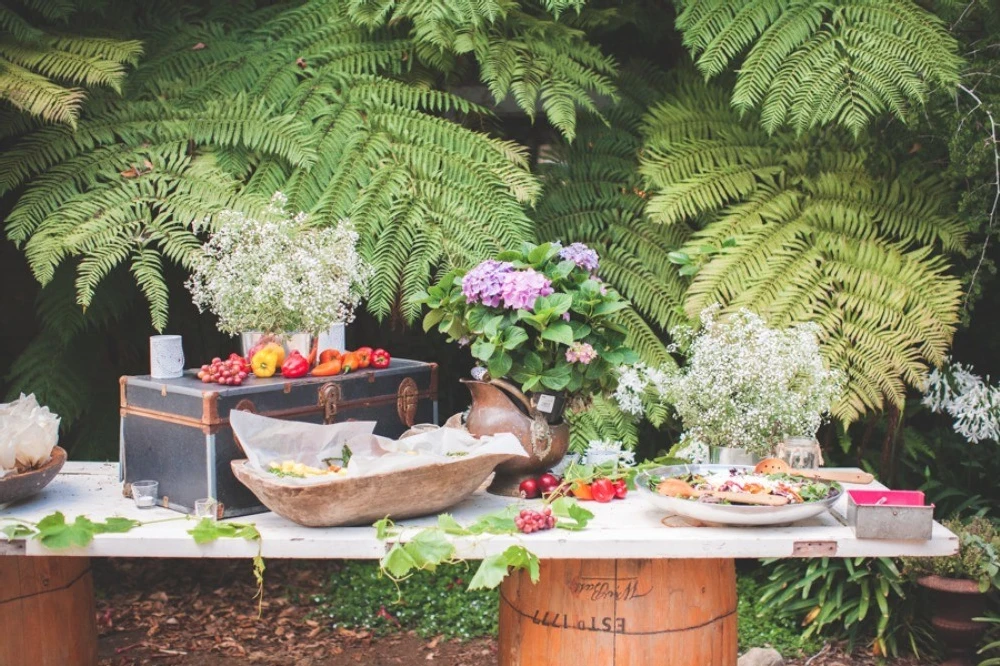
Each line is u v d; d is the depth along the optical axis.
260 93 4.53
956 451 4.78
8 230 3.93
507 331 2.76
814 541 2.44
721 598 2.70
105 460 4.54
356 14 4.54
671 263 4.59
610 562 2.58
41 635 2.89
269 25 4.87
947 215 4.43
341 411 2.91
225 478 2.62
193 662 3.85
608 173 4.81
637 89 5.11
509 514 2.55
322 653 3.96
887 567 3.88
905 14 4.21
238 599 4.50
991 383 5.15
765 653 3.76
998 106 4.04
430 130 4.43
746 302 4.14
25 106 3.77
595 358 2.82
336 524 2.52
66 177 4.08
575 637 2.60
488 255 4.16
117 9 4.79
